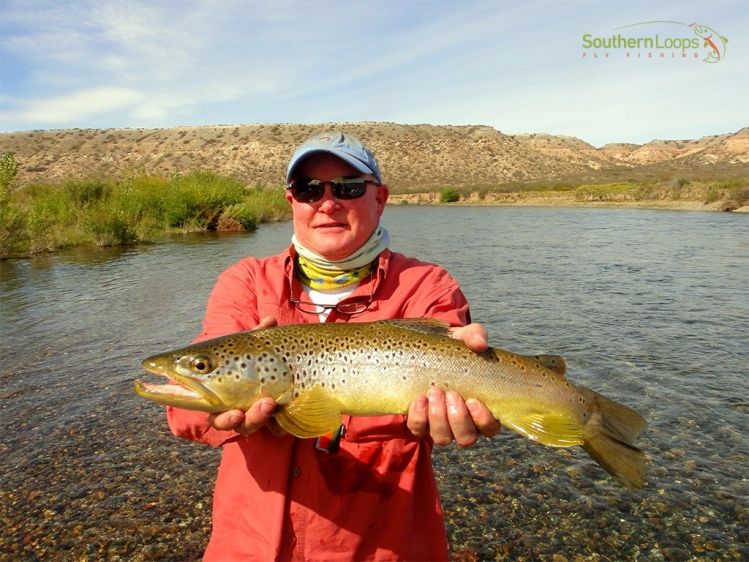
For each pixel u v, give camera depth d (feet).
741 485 6.00
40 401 8.34
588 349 10.50
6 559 5.02
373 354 3.09
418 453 3.01
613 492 5.97
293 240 3.29
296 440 2.83
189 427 2.98
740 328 11.73
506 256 23.02
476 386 3.17
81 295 15.67
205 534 5.36
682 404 7.98
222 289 3.30
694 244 25.52
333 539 2.72
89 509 5.73
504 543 5.23
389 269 3.22
